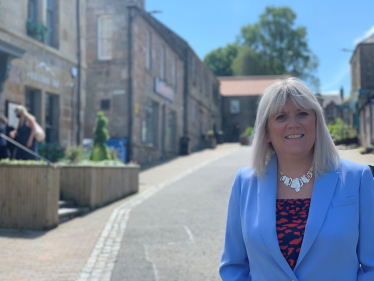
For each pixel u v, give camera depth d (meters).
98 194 9.21
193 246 5.77
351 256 1.68
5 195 7.06
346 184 1.75
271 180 1.89
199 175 14.79
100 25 18.81
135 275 4.62
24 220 6.97
